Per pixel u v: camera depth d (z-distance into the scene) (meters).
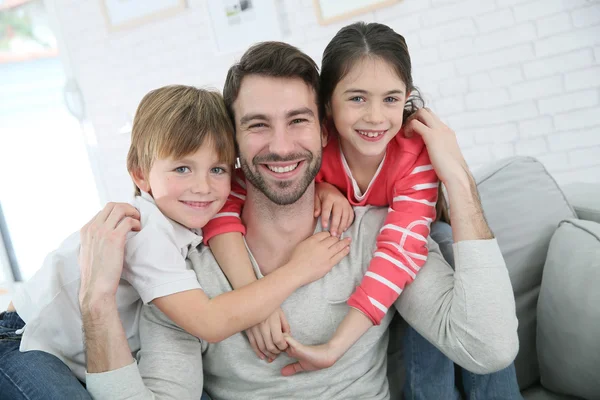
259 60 1.04
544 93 2.55
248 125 1.06
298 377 1.09
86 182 3.90
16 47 3.79
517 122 2.65
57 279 1.06
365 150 1.14
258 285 1.03
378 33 1.13
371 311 1.04
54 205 3.95
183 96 1.07
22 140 3.93
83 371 1.08
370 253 1.16
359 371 1.13
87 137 3.79
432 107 2.82
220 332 0.98
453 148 1.11
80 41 3.62
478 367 1.03
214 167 1.08
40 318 1.02
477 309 1.00
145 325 1.08
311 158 1.08
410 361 1.21
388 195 1.19
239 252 1.11
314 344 1.11
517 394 1.20
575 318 1.14
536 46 2.51
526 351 1.34
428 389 1.19
